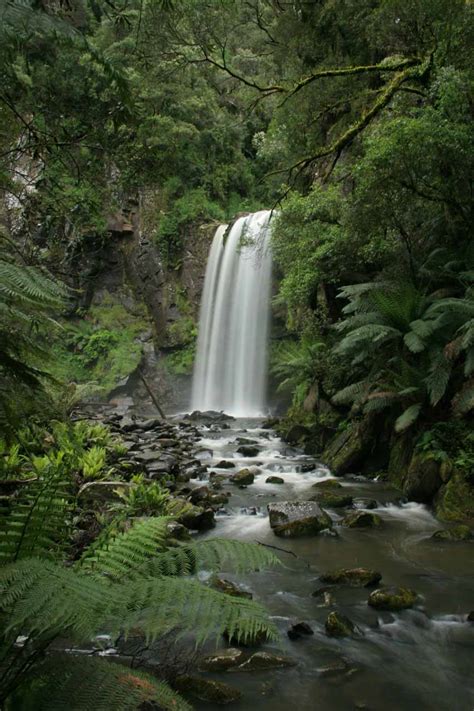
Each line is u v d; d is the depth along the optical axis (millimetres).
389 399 8375
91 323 24766
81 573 1990
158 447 10641
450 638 3625
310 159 11523
